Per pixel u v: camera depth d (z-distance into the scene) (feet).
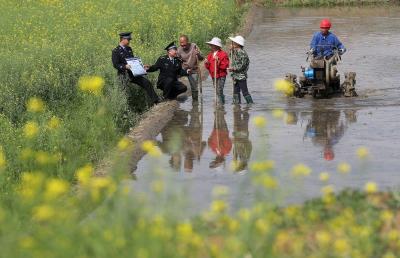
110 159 85.40
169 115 112.06
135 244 44.24
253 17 244.83
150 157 88.74
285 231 56.54
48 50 134.62
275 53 170.30
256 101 120.98
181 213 53.36
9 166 77.92
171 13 199.00
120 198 50.24
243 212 49.75
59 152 82.33
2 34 173.06
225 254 45.98
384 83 131.64
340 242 50.42
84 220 54.65
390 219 58.75
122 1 221.25
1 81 114.01
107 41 154.40
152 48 154.30
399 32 199.21
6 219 52.42
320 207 61.62
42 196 54.39
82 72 119.24
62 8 211.00
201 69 150.41
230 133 100.12
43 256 43.39
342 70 146.30
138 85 122.42
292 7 279.69
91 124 95.81
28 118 99.91
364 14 247.70
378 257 52.44
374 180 75.20
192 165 84.84
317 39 123.85
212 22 196.95
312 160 83.92
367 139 93.04
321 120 104.53
